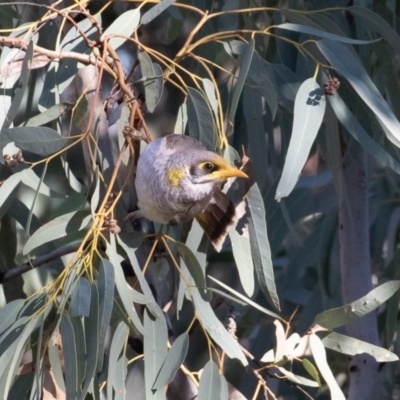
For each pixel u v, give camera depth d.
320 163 9.74
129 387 8.82
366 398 7.77
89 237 5.43
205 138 6.06
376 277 9.66
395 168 5.94
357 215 7.90
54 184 7.49
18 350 4.92
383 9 7.73
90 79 6.48
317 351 5.75
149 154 5.57
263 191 8.25
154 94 5.91
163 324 5.47
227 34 6.11
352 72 5.83
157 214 5.67
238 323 9.58
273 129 7.82
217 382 5.44
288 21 7.00
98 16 6.65
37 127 5.50
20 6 8.33
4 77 6.13
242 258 5.98
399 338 9.19
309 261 9.65
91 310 4.95
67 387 4.95
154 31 9.55
